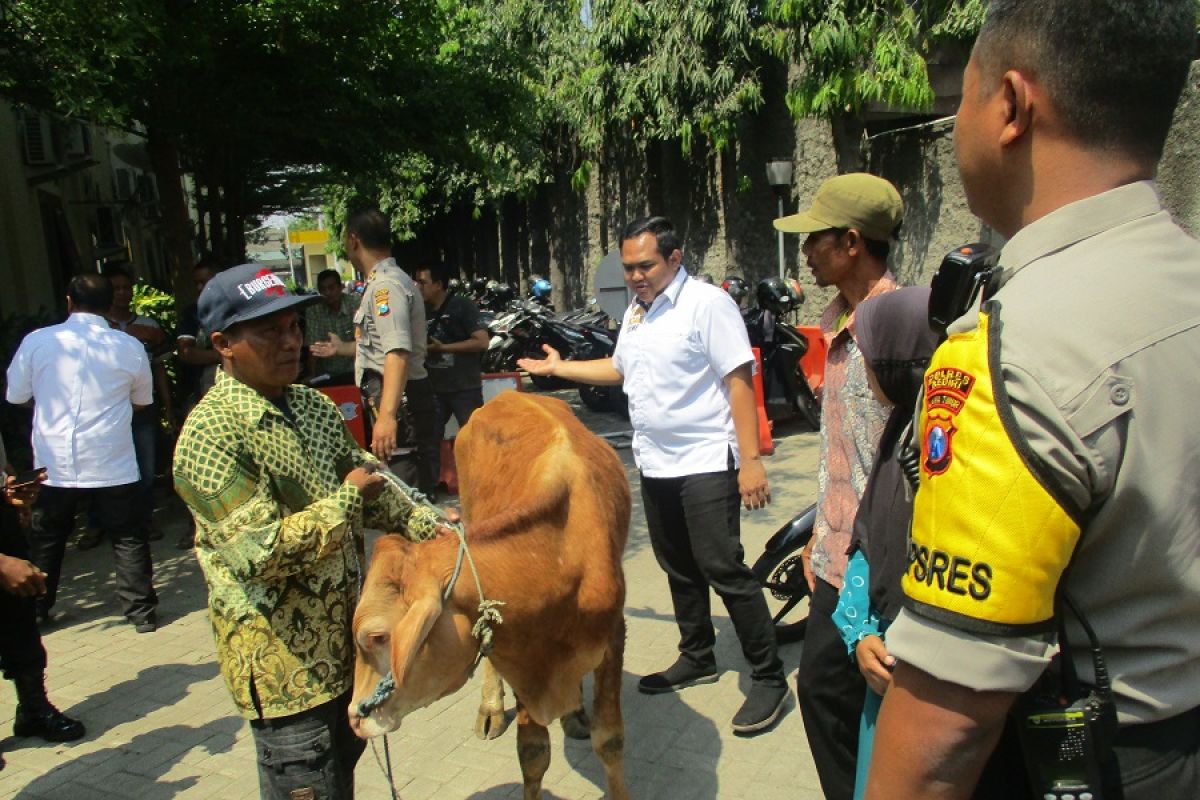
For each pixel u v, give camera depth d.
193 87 7.95
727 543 3.83
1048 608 1.08
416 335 6.57
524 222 26.44
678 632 4.88
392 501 2.69
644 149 15.66
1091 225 1.13
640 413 3.96
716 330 3.69
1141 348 1.05
